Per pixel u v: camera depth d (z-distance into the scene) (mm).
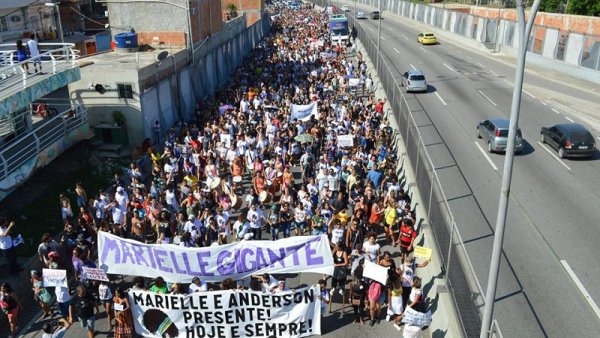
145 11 37625
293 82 39844
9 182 19656
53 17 48438
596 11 51000
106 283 13906
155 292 13055
